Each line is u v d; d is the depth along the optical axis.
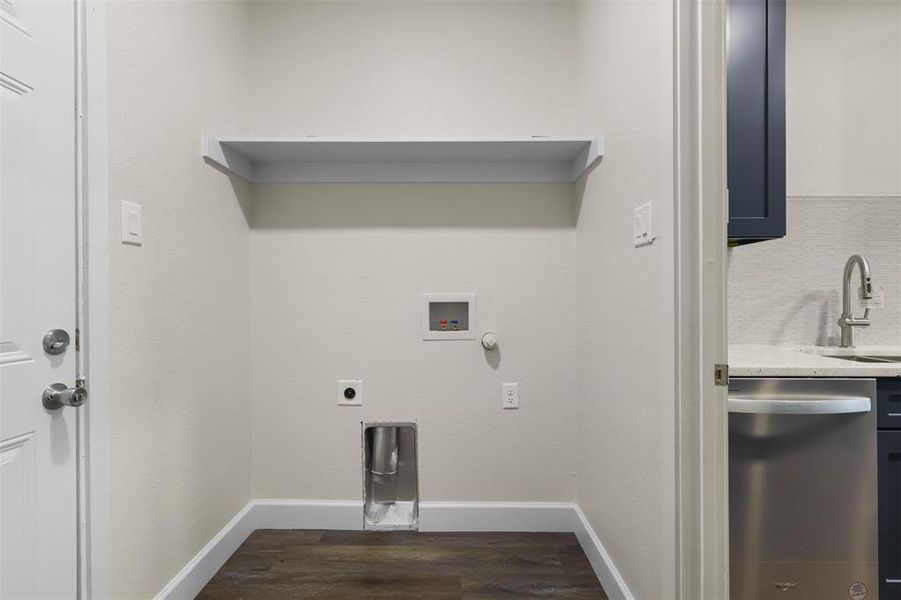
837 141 1.99
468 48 2.14
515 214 2.12
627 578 1.47
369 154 2.00
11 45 0.97
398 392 2.12
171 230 1.53
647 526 1.31
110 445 1.24
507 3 2.14
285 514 2.11
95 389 1.18
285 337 2.12
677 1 1.13
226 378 1.90
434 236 2.12
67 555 1.11
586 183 1.92
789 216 1.98
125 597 1.30
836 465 1.41
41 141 1.05
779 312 1.97
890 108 1.99
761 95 1.60
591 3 1.85
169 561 1.51
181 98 1.58
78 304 1.14
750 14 1.60
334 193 2.12
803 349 1.88
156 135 1.44
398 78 2.13
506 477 2.12
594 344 1.82
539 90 2.13
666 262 1.17
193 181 1.66
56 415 1.09
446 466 2.12
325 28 2.14
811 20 1.99
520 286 2.12
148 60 1.40
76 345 1.14
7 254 0.98
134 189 1.34
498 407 2.12
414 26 2.14
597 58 1.78
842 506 1.40
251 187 2.12
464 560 1.86
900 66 1.98
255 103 2.13
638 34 1.36
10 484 0.98
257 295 2.12
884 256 1.97
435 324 2.17
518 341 2.12
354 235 2.13
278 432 2.12
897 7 1.99
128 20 1.31
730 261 1.97
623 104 1.49
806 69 2.00
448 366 2.13
